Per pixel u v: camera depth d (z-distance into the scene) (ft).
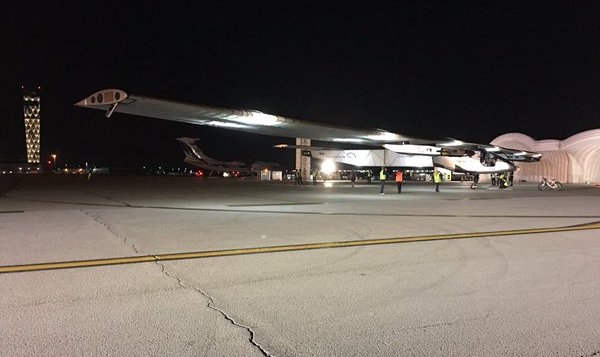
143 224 36.81
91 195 76.48
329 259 23.17
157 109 50.31
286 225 36.63
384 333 13.14
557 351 12.07
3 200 63.93
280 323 13.83
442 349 12.09
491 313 14.98
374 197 73.82
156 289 17.30
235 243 27.71
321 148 148.05
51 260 22.40
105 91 44.65
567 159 189.78
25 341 12.23
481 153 107.14
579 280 19.34
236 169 288.51
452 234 32.07
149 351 11.69
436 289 17.74
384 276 19.71
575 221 40.42
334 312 14.88
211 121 60.75
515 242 28.89
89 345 12.01
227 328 13.35
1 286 17.54
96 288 17.35
